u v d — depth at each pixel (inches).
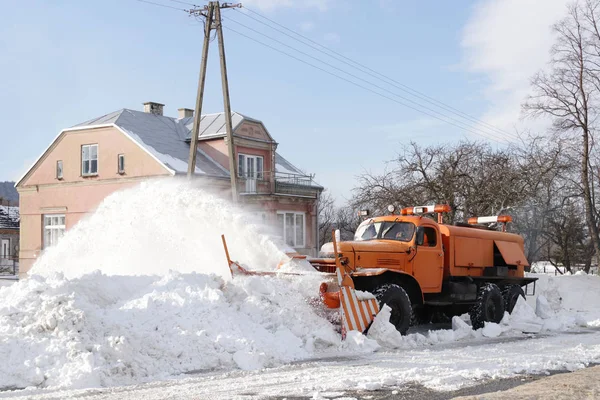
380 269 445.7
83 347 294.5
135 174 1211.9
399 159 1187.9
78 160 1293.1
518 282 625.3
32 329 305.7
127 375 289.9
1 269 1756.9
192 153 895.1
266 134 1362.0
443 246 546.3
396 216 522.0
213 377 295.1
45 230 1344.7
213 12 903.7
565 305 834.2
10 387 269.1
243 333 354.0
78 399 245.1
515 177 1143.0
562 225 1403.8
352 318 400.5
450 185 1146.0
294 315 388.2
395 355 372.8
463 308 573.6
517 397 245.4
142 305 355.3
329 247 467.8
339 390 266.2
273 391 263.3
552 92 1234.0
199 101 898.7
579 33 1221.7
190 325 345.7
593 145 1240.8
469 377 299.0
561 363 343.0
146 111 1450.5
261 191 1279.5
